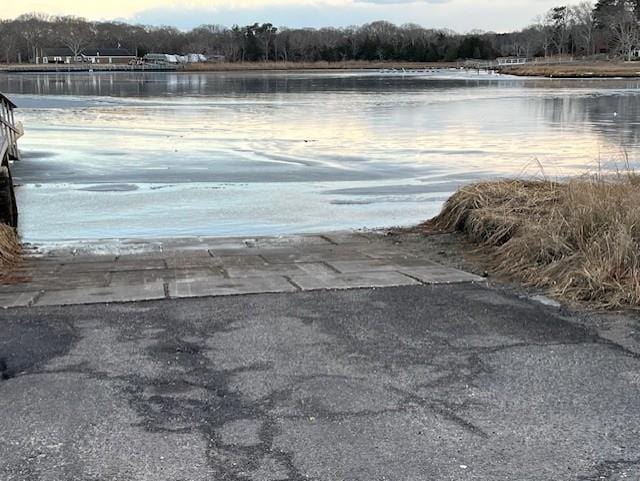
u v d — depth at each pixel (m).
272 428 3.32
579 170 14.48
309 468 2.96
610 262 5.73
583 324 4.91
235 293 5.77
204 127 25.19
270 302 5.50
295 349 4.40
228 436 3.24
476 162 16.22
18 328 4.83
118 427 3.33
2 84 70.88
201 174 14.48
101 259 7.55
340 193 12.52
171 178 13.95
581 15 158.62
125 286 6.08
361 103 40.09
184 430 3.30
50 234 9.35
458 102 40.41
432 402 3.62
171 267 7.02
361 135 22.44
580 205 6.79
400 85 68.62
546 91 53.31
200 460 3.02
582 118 28.80
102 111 33.47
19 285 6.18
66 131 23.48
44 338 4.61
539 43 163.62
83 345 4.47
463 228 8.68
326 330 4.78
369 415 3.46
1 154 12.99
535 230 6.84
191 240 8.80
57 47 165.88
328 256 7.57
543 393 3.73
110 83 74.44
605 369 4.07
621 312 5.16
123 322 4.96
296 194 12.38
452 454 3.08
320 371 4.04
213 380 3.90
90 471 2.93
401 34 171.75
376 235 8.92
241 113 32.22
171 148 18.84
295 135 22.42
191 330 4.78
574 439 3.21
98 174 14.39
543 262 6.35
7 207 9.47
